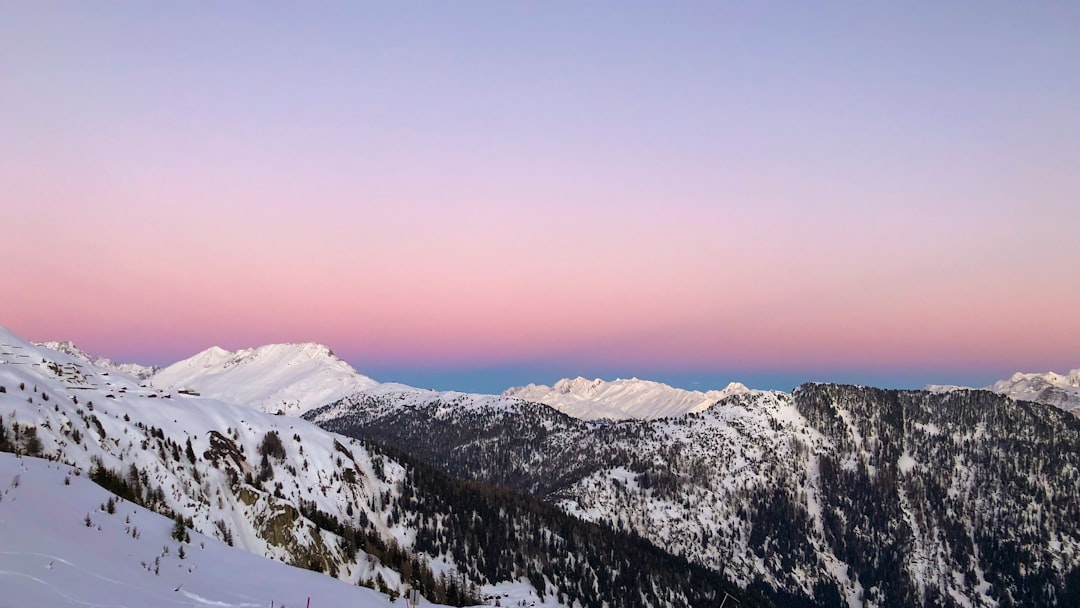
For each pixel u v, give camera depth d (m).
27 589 30.16
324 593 47.78
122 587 34.75
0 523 36.91
